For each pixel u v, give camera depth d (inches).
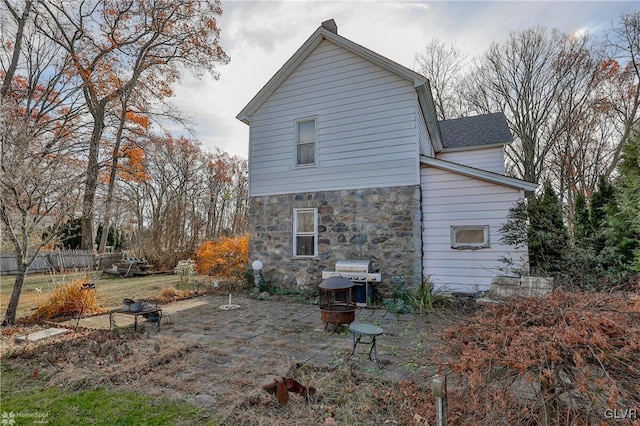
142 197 922.1
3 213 210.5
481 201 275.1
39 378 137.8
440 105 767.1
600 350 68.1
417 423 98.5
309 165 332.2
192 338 190.7
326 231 320.5
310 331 207.2
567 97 640.4
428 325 218.5
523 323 82.1
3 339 186.5
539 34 650.8
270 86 349.1
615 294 91.7
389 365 150.3
